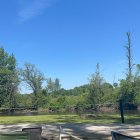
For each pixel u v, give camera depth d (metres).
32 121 18.72
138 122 16.66
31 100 65.75
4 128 14.06
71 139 11.20
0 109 47.97
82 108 43.50
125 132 12.30
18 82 67.25
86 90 59.22
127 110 40.84
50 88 68.12
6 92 66.81
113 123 16.02
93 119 19.67
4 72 66.31
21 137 7.81
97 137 11.49
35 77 67.31
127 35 55.97
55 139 11.29
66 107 46.00
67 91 77.31
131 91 52.75
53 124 15.60
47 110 50.50
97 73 57.84
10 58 68.44
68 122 17.38
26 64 67.38
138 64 54.66
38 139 8.06
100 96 56.53
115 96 54.78
